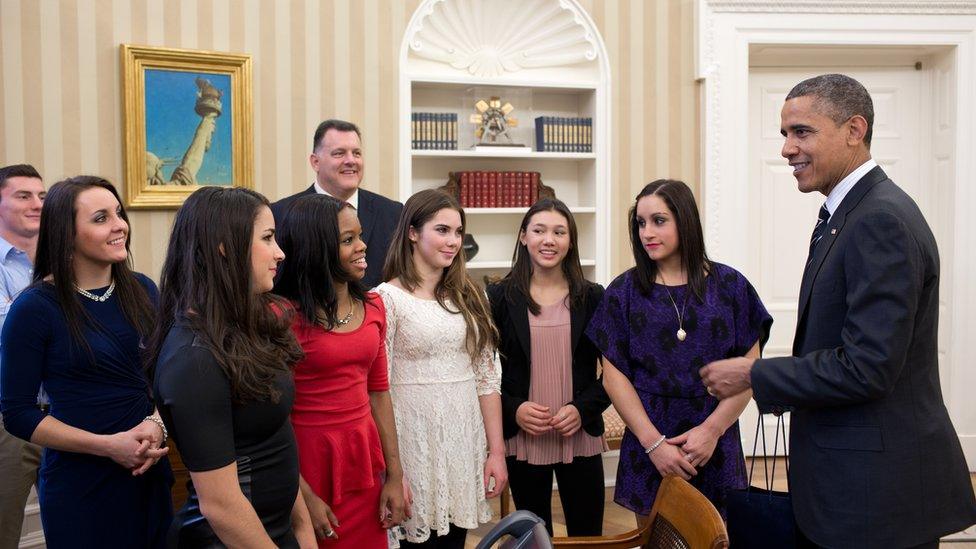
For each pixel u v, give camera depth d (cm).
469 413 257
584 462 282
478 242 518
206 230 170
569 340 281
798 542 212
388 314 249
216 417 163
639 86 494
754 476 480
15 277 319
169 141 415
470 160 505
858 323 189
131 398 227
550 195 504
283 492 179
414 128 473
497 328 279
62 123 398
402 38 458
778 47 501
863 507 192
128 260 241
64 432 214
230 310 170
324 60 445
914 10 491
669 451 244
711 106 493
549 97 515
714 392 216
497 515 440
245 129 428
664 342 253
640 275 260
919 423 194
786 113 210
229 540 164
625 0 490
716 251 499
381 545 230
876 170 204
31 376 218
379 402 236
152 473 228
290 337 184
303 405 216
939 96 514
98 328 223
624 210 497
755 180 525
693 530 182
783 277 529
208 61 418
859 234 193
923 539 192
